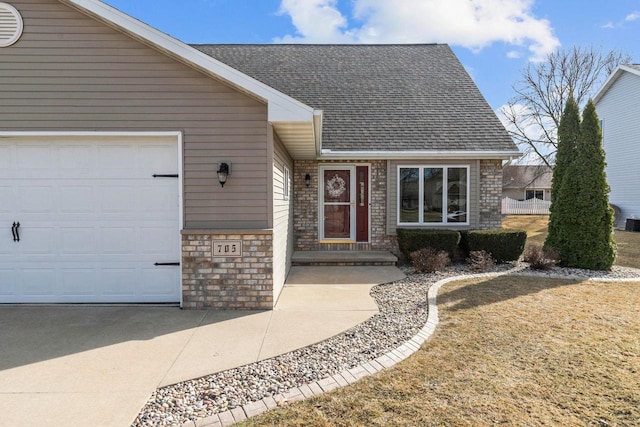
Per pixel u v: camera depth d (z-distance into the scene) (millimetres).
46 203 5688
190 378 3461
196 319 5098
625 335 4324
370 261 9039
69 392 3217
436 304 5566
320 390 3197
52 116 5375
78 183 5688
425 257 8219
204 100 5449
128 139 5641
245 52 13648
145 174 5691
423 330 4523
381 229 10188
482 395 3055
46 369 3639
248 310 5496
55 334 4551
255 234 5492
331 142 9852
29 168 5652
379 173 10141
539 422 2691
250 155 5492
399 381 3309
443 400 2990
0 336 4480
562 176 8711
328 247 10258
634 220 17078
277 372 3562
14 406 3000
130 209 5727
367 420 2742
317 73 12508
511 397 3021
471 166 9914
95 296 5785
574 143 8570
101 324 4902
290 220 8984
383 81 12250
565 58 25062
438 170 10008
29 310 5461
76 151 5652
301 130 5938
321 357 3885
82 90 5383
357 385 3262
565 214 8500
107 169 5684
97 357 3906
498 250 8805
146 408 2982
